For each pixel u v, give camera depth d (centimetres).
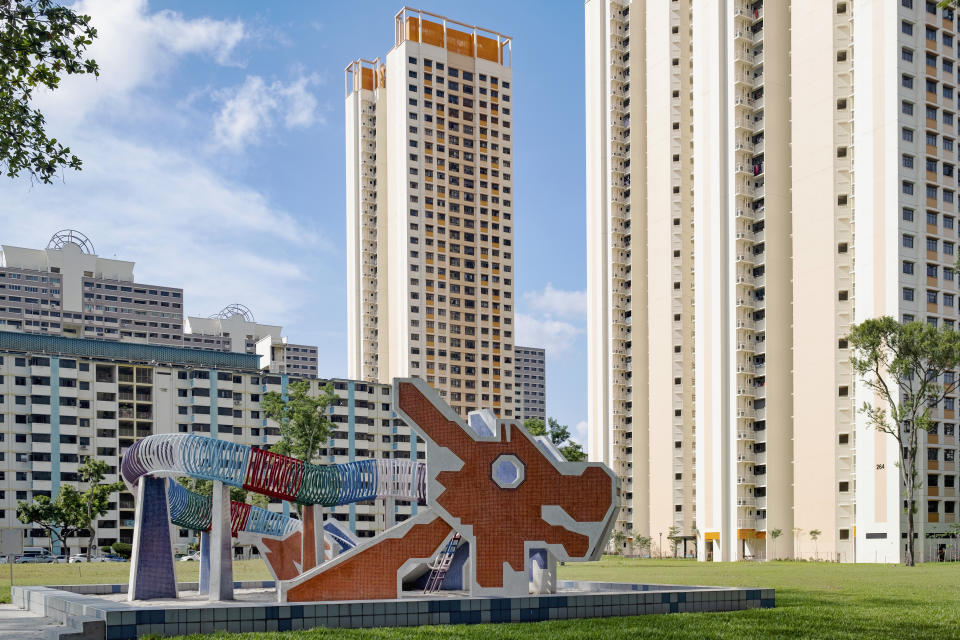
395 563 2692
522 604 2403
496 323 17800
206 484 10519
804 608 2652
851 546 9662
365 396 15175
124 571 6494
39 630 2255
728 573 5662
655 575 5309
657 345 12194
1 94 1916
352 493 3372
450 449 2736
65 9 1880
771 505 10312
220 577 2981
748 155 11100
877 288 9350
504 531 2714
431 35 17625
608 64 13475
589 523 2761
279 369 16950
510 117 18525
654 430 12081
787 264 10725
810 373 10238
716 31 11356
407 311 16750
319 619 2183
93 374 13175
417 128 17212
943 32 9831
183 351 14150
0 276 19012
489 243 17900
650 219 12575
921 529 8962
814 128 10500
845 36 10375
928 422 7662
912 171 9444
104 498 10606
